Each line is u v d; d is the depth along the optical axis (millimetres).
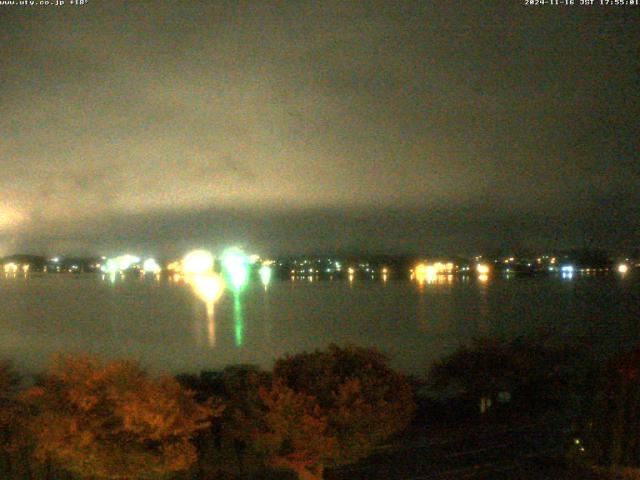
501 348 17719
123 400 9312
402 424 11375
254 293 99688
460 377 17375
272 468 10781
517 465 11586
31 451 10117
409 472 11438
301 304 76062
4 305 76250
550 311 57719
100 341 40906
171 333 46344
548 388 17188
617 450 10438
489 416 15648
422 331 43500
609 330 36500
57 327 51000
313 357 11828
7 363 11867
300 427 10180
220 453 10922
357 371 11289
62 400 9555
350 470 11609
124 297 91562
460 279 135375
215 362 28734
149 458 9250
